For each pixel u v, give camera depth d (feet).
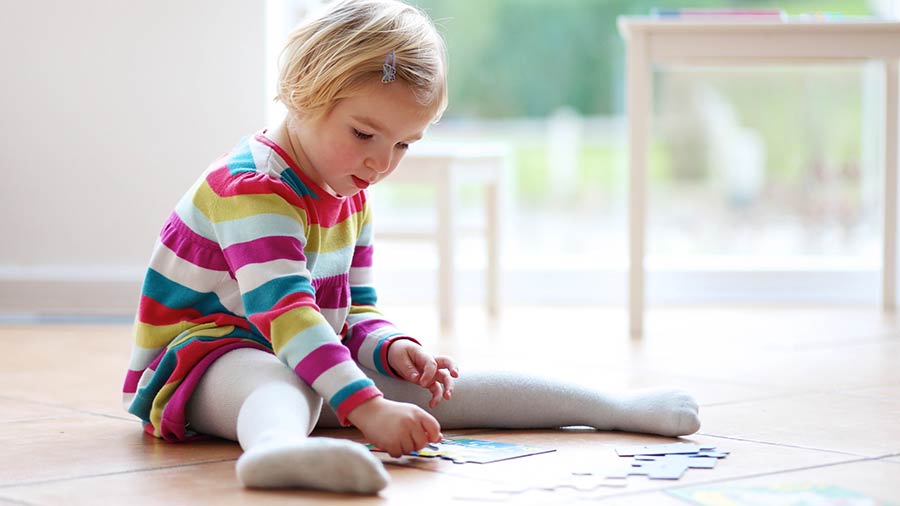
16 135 9.41
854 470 3.83
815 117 16.60
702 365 6.61
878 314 9.41
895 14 10.65
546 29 23.90
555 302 10.50
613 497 3.43
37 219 9.46
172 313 4.42
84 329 8.34
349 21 4.19
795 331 8.30
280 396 3.85
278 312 3.96
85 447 4.31
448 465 3.84
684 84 19.81
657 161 20.42
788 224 17.52
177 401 4.26
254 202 4.15
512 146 24.04
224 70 9.32
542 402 4.50
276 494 3.50
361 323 4.66
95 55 9.34
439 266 8.68
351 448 3.40
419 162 8.57
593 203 24.02
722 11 8.37
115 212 9.45
